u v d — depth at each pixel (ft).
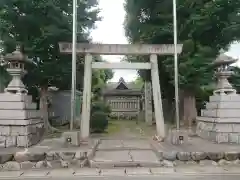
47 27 40.55
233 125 31.78
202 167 24.68
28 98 32.14
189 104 49.52
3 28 40.86
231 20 42.37
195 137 36.86
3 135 28.81
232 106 31.91
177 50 34.65
